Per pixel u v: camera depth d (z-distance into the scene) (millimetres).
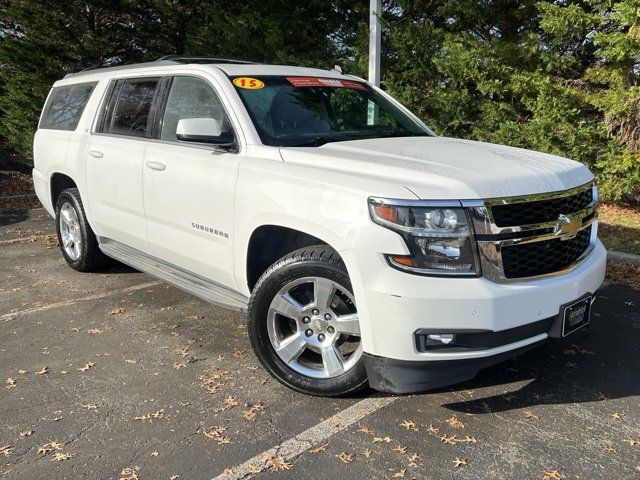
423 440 3297
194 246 4469
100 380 4004
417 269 3141
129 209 5137
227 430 3406
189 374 4086
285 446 3248
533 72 9406
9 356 4371
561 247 3480
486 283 3143
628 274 6398
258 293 3750
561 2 9688
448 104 9336
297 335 3738
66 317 5145
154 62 5375
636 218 9000
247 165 3961
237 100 4258
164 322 5023
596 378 4016
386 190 3221
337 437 3328
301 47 11117
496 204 3199
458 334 3154
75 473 3027
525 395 3783
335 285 3490
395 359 3234
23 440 3312
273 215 3697
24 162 14758
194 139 4023
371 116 4883
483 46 9352
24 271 6531
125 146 5133
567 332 3461
